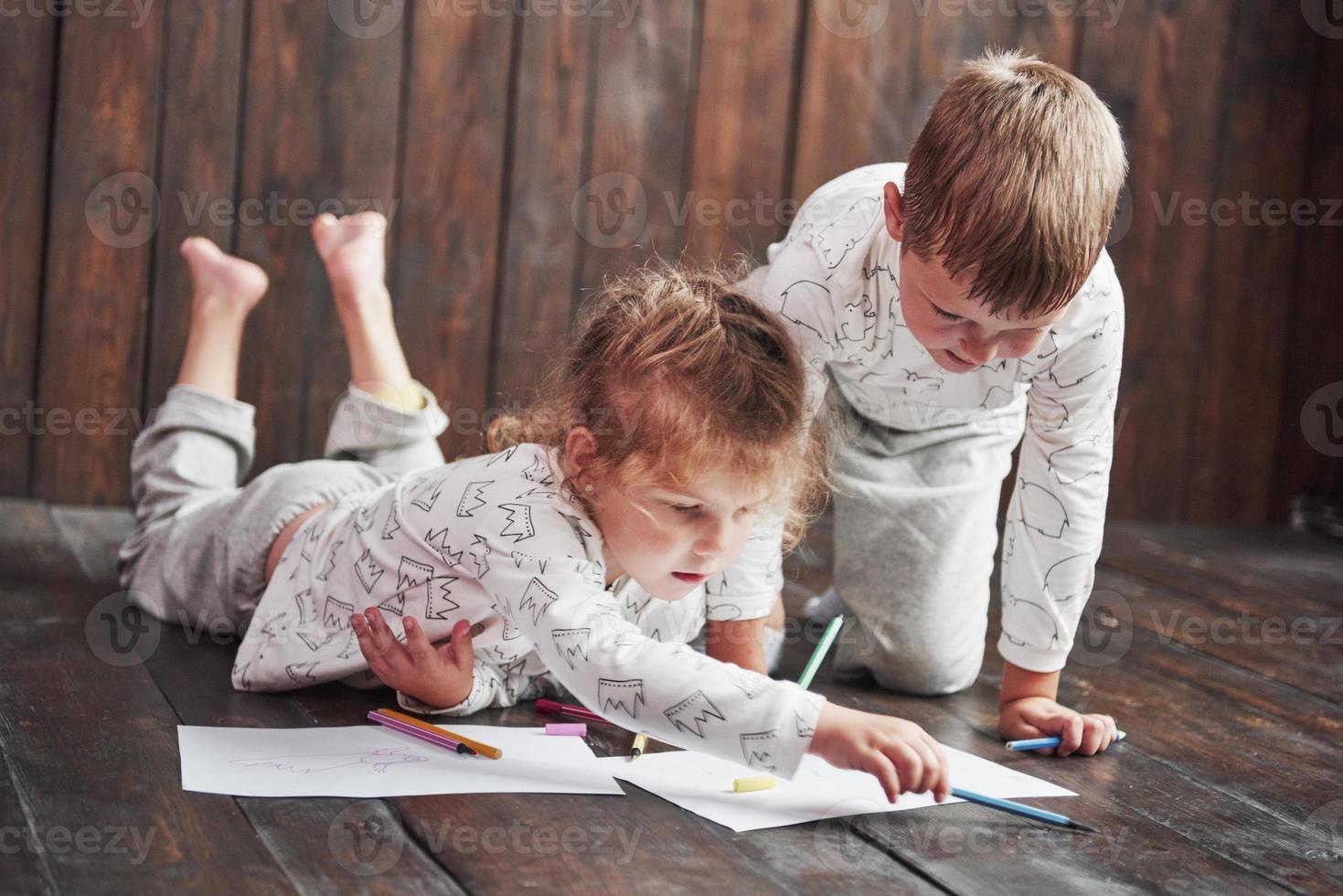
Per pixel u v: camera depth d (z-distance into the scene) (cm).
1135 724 145
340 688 136
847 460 153
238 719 125
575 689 111
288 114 218
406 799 106
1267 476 279
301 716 127
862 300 128
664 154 239
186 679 136
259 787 107
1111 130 111
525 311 235
